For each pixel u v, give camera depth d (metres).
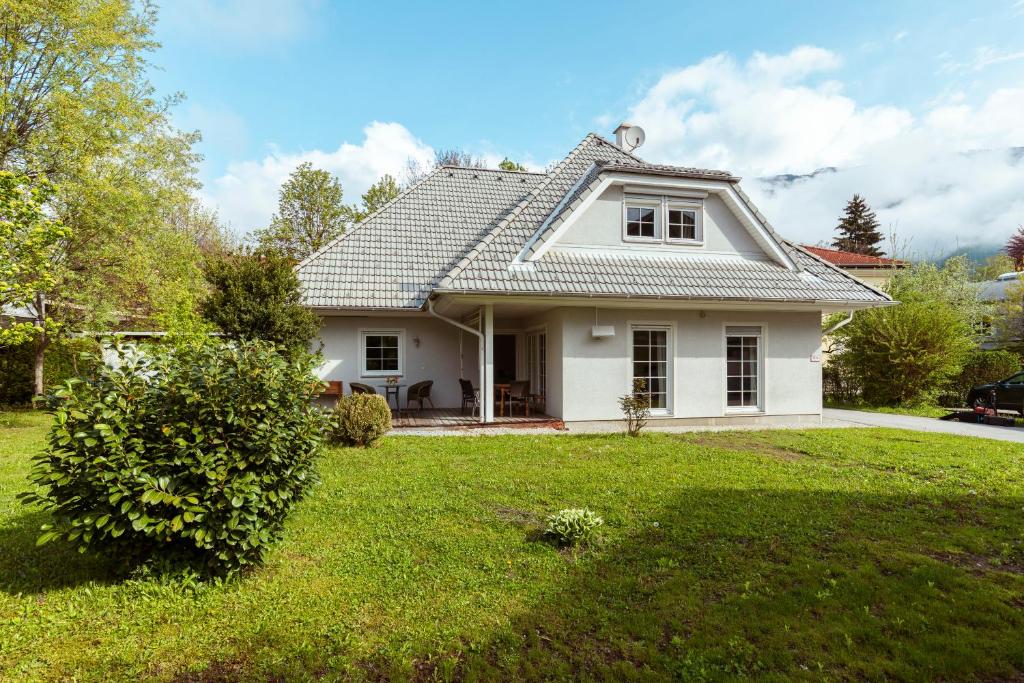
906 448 10.22
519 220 13.82
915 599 4.14
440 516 6.15
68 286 15.38
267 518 4.58
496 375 17.45
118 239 15.87
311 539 5.43
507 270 12.21
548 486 7.35
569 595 4.24
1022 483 7.57
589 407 13.05
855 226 54.81
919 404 18.47
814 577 4.52
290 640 3.64
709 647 3.52
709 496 6.89
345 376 15.61
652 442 10.87
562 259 13.00
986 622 3.84
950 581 4.44
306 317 12.55
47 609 4.03
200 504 4.12
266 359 4.67
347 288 14.68
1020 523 5.89
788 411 14.44
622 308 13.30
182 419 4.29
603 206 13.60
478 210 18.22
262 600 4.17
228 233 38.06
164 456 4.12
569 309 13.02
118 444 3.95
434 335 16.41
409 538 5.45
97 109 15.13
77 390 4.14
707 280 13.17
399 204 17.80
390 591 4.31
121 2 15.53
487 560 4.88
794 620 3.84
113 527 3.93
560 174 15.89
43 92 15.16
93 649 3.55
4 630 3.74
